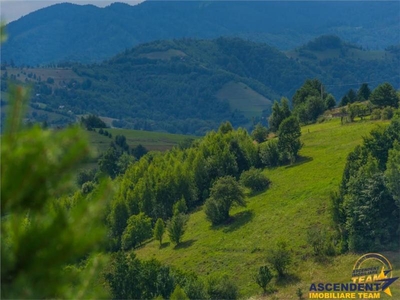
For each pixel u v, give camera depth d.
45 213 6.87
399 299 38.16
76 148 6.66
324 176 72.94
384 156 61.97
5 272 6.50
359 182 51.91
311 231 52.78
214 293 43.19
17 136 6.61
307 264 49.56
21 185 6.50
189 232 71.69
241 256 56.38
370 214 49.72
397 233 49.47
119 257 40.66
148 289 39.66
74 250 6.65
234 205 70.75
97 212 6.98
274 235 58.72
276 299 43.50
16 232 6.61
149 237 73.75
